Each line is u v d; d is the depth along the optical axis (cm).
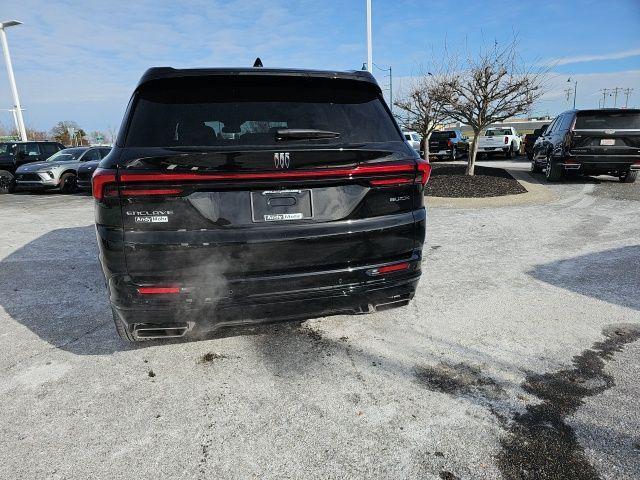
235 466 200
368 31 1416
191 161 234
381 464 199
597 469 193
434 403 242
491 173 1297
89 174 1253
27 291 444
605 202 862
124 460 204
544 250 545
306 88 284
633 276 441
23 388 265
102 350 311
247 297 249
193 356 298
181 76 261
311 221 257
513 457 201
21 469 200
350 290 268
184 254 238
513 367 277
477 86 1162
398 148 281
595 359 285
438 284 432
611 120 1026
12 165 1505
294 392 255
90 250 613
